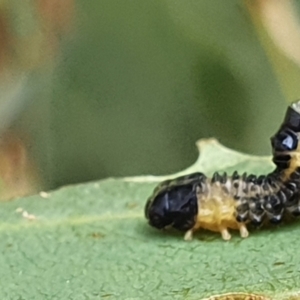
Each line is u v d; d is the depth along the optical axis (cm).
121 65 12
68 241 9
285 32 10
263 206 9
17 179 11
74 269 9
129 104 12
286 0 10
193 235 9
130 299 9
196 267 9
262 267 9
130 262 9
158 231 9
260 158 10
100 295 9
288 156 9
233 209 9
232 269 9
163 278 9
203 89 12
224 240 9
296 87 10
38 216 9
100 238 9
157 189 9
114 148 12
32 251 9
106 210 10
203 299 9
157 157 12
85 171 12
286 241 9
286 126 9
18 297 9
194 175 9
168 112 12
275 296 9
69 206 10
